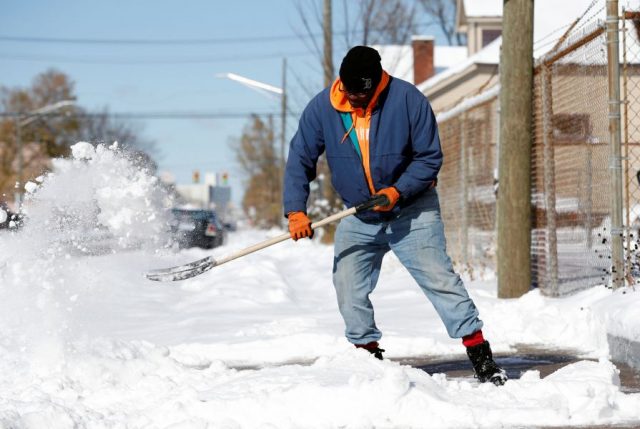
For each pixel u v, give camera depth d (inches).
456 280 416.2
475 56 2348.7
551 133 719.7
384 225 417.1
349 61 390.3
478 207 972.6
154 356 453.4
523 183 734.5
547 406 351.3
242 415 340.5
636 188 744.3
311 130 422.3
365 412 339.9
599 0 1161.4
